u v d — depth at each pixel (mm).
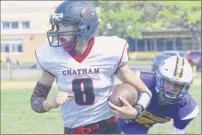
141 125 9109
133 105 6527
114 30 69875
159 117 8727
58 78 6605
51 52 6527
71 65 6469
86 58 6465
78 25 6355
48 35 6422
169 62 7824
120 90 6465
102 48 6492
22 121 19953
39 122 19797
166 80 7816
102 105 6672
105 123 6801
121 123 9102
